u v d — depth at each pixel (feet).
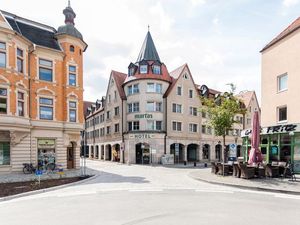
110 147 150.30
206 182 49.42
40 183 46.88
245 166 50.90
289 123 60.44
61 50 79.82
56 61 78.18
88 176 58.08
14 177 57.16
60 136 77.25
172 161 114.83
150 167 93.61
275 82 66.39
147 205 29.78
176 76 131.23
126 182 50.37
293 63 60.39
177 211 26.89
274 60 67.10
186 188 42.50
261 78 72.02
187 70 132.87
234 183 44.60
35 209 28.30
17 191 38.55
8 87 63.10
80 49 84.69
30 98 71.77
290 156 56.75
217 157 149.28
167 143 118.93
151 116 117.70
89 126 191.93
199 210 27.30
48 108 75.97
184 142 126.72
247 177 49.85
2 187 42.39
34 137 71.77
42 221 23.67
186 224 22.34
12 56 64.44
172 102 123.03
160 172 72.54
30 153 70.49
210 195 36.11
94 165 104.78
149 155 115.75
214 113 67.10
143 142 116.06
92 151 183.01
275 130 59.98
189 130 130.52
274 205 29.76
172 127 122.11
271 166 51.83
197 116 135.13
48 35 80.43
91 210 27.55
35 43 74.49
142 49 132.36
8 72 63.26
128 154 117.60
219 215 25.30
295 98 59.31
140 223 22.67
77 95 82.33
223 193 37.76
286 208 28.30
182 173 69.36
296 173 54.75
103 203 31.01
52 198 34.45
